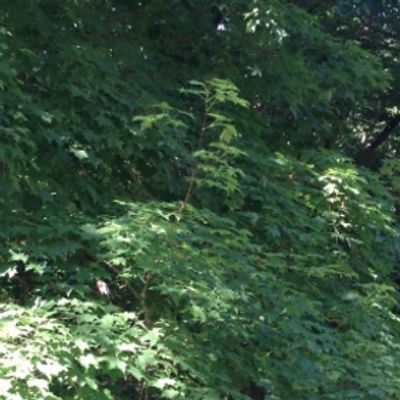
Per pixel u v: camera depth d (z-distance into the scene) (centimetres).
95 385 394
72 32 633
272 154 672
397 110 1154
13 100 514
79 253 525
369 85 748
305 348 529
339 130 957
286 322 507
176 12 684
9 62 533
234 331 492
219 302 465
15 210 521
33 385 355
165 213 497
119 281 545
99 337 413
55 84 568
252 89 696
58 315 466
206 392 441
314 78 705
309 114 759
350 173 630
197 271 472
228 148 526
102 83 571
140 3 698
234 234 552
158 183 618
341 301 613
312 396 499
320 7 1034
